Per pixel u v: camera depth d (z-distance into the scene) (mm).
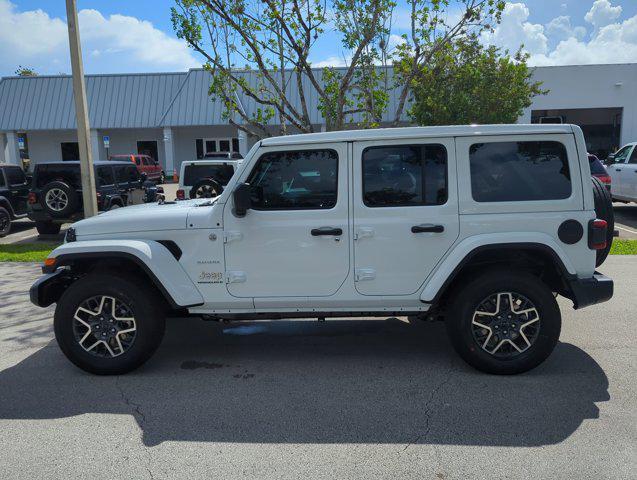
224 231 4629
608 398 4117
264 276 4645
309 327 6105
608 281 4508
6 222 13344
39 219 12016
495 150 4551
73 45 9734
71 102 33750
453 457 3350
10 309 7082
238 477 3188
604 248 4996
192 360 5133
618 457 3311
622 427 3672
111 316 4680
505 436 3590
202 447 3529
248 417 3936
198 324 6320
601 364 4785
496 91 17875
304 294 4637
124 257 4539
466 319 4500
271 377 4676
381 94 9812
